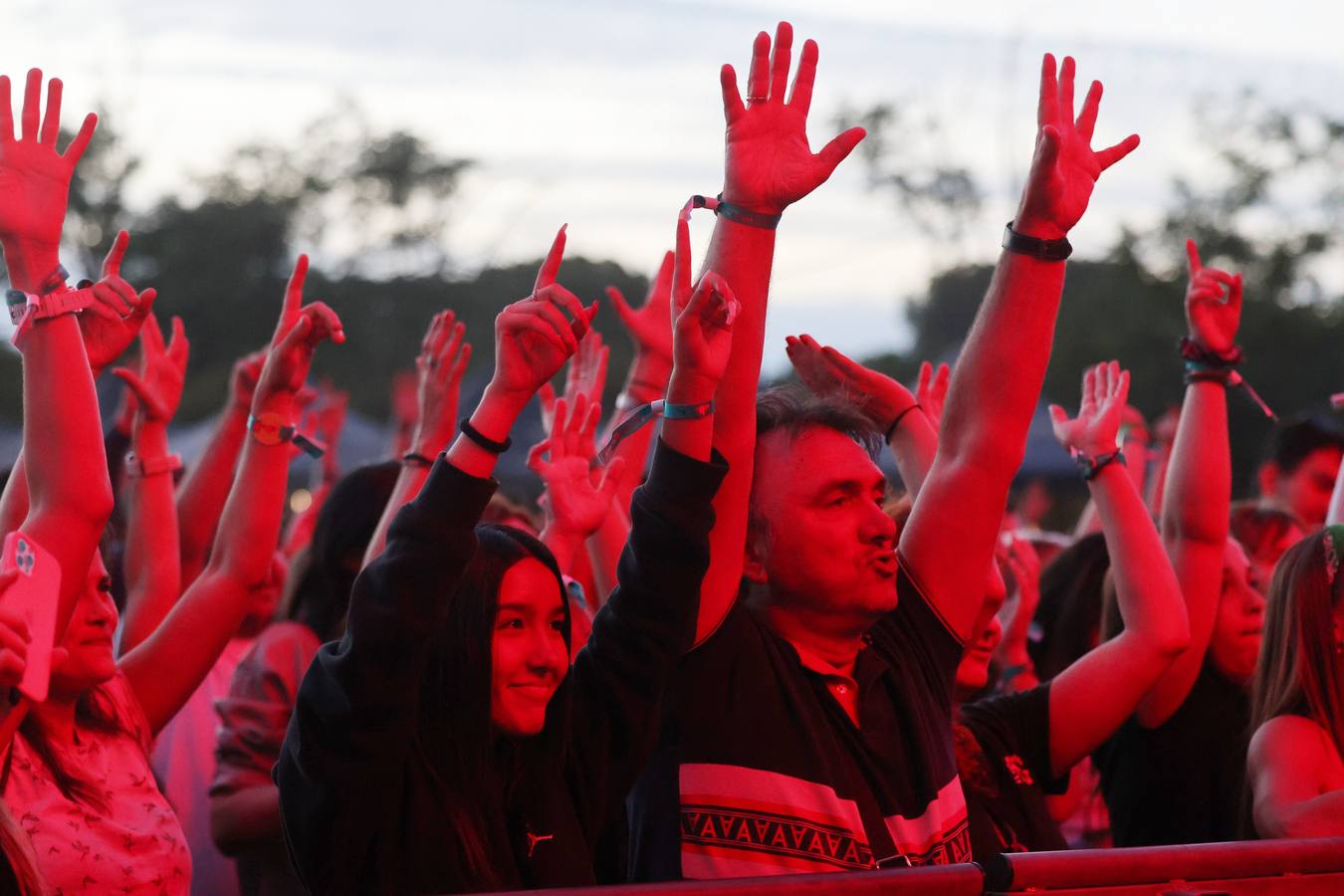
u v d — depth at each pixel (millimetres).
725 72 3566
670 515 3461
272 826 4969
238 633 6246
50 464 3410
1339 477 5500
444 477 3266
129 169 45781
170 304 44812
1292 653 4742
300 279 4832
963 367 4125
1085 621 6043
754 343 3602
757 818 3473
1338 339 37625
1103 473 4891
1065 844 4551
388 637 3176
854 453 3748
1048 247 4023
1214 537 5297
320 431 8398
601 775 3607
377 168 48625
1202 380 5395
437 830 3352
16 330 3436
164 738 5906
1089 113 4109
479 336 46156
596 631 3639
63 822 3670
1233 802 5277
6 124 3453
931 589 4027
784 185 3566
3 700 2609
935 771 3717
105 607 3805
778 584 3764
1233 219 38812
